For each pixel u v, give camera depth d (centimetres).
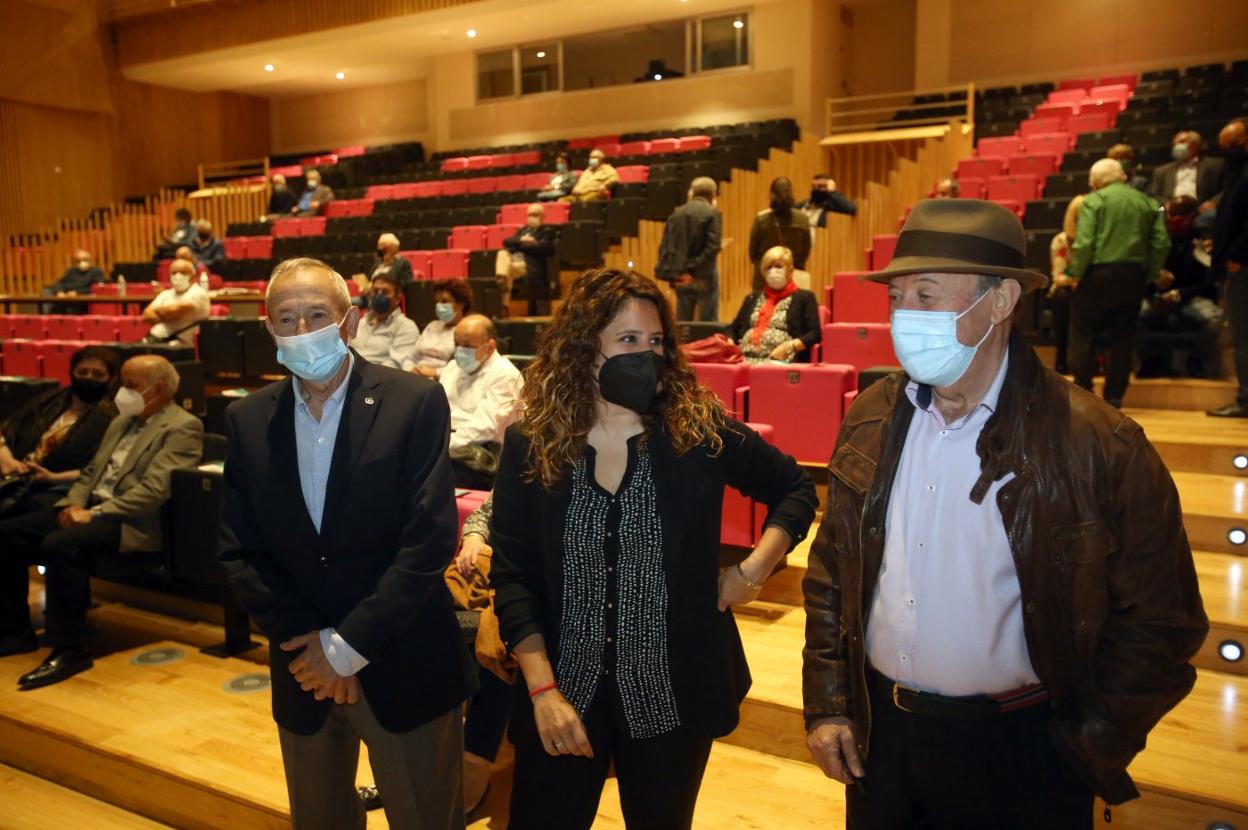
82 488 370
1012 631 138
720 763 270
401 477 188
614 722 166
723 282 807
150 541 366
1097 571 132
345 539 185
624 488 163
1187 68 1173
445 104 1600
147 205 1511
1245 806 206
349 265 951
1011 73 1292
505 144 1544
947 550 139
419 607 182
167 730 303
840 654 154
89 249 1394
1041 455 133
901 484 145
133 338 798
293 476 186
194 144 1750
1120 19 1227
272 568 190
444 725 196
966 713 141
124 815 286
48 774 307
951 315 133
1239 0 1164
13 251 1340
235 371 685
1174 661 133
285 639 183
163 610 416
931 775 143
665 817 167
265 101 1861
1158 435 422
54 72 1524
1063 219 670
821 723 152
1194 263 548
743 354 502
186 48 1555
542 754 168
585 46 1473
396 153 1574
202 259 1080
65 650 347
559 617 166
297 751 194
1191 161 628
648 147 1223
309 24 1452
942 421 143
